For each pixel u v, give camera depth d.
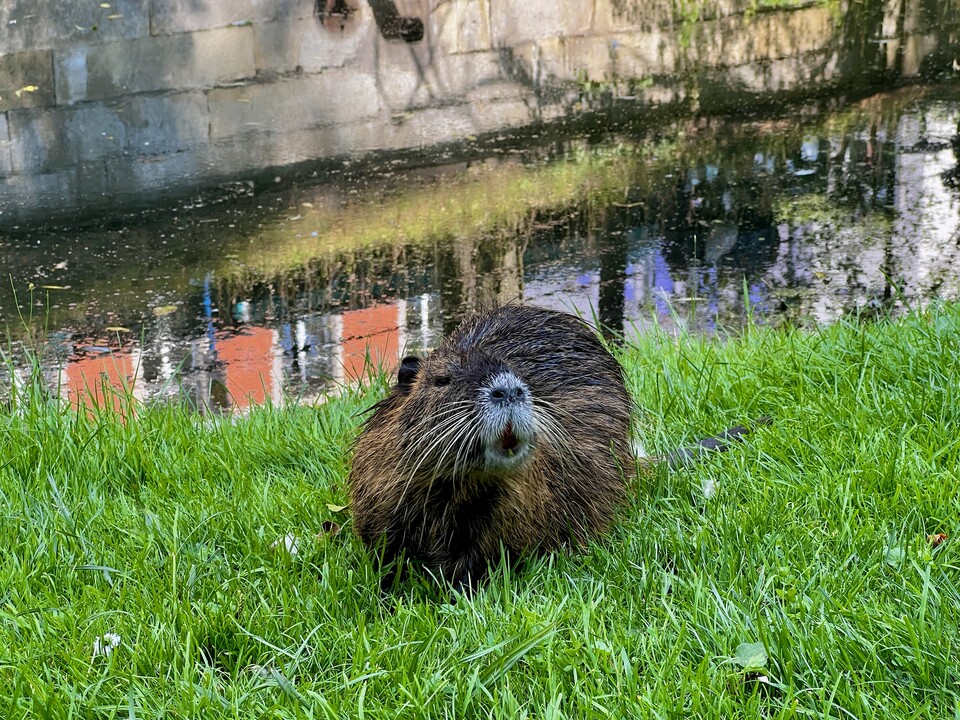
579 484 3.65
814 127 9.14
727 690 2.64
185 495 3.99
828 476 3.71
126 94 10.35
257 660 2.96
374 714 2.63
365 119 9.81
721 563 3.27
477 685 2.68
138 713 2.67
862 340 4.67
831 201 7.75
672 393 4.69
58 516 3.77
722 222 7.56
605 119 9.61
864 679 2.63
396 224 7.74
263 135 9.53
